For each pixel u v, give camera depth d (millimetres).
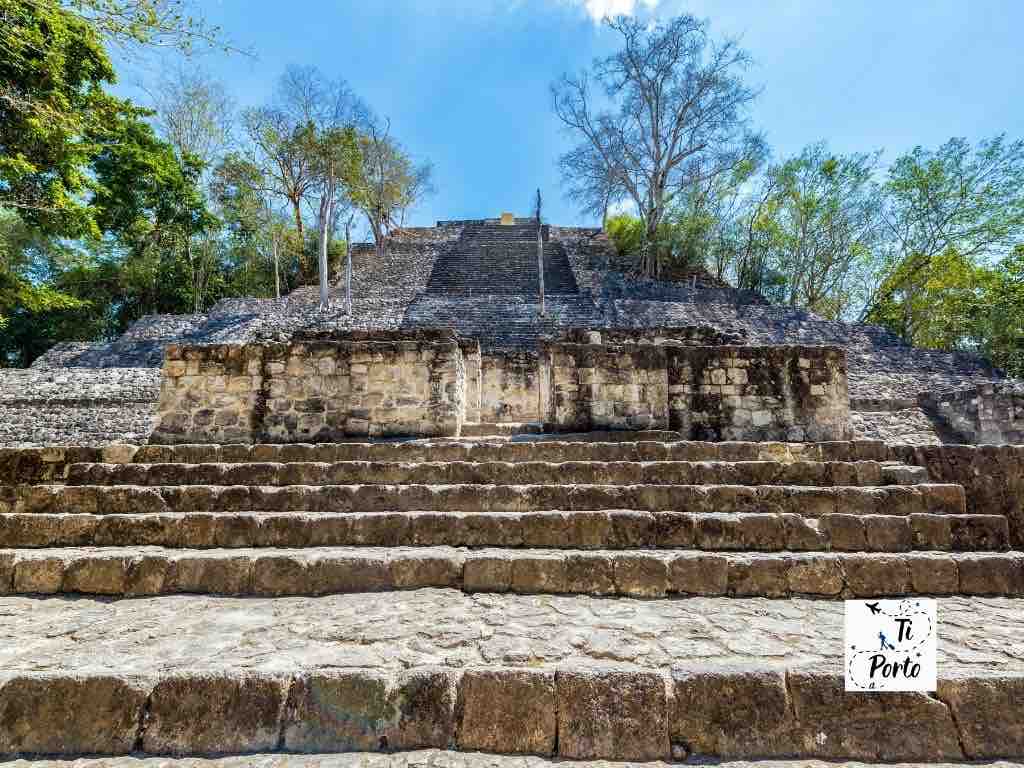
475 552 3707
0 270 14195
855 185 24438
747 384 6914
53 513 4453
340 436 6555
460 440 6027
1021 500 4734
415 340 7551
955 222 21719
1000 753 2129
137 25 5980
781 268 26984
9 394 12492
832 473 4738
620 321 18578
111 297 24406
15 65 10766
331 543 3977
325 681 2230
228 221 25953
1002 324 19156
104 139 20547
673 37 27141
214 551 3811
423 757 2084
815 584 3422
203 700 2211
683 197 28609
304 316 18797
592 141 29453
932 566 3453
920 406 12633
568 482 4805
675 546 3859
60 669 2375
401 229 35312
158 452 5500
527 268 27562
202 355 6695
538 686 2232
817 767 2047
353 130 22391
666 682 2240
